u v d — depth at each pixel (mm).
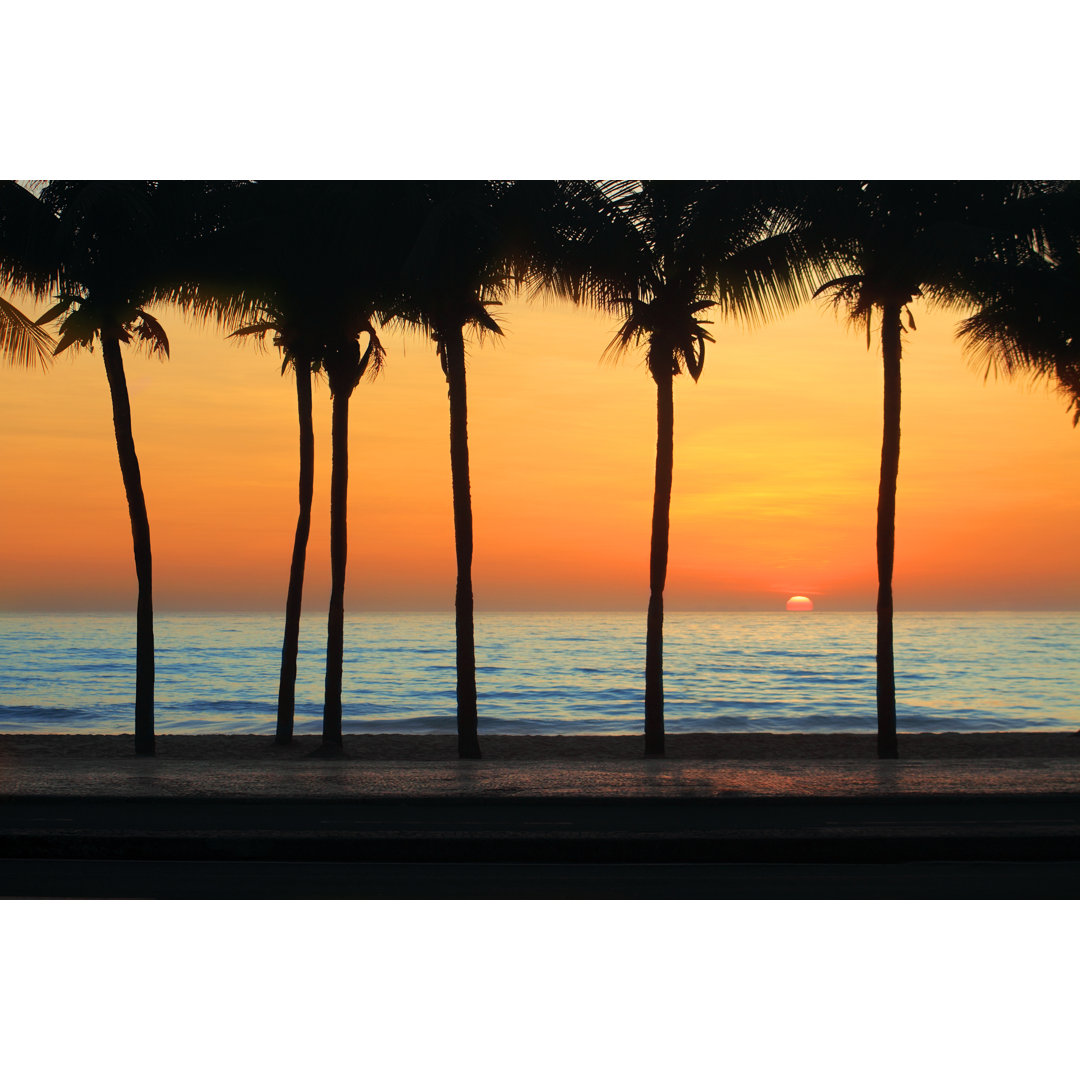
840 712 43000
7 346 18719
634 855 8383
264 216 18719
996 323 20453
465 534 18469
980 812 10109
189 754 19672
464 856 8406
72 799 10703
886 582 18625
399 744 21859
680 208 17938
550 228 17344
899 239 18031
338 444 19641
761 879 7664
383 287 18766
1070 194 18234
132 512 19250
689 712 42844
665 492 18812
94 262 18406
